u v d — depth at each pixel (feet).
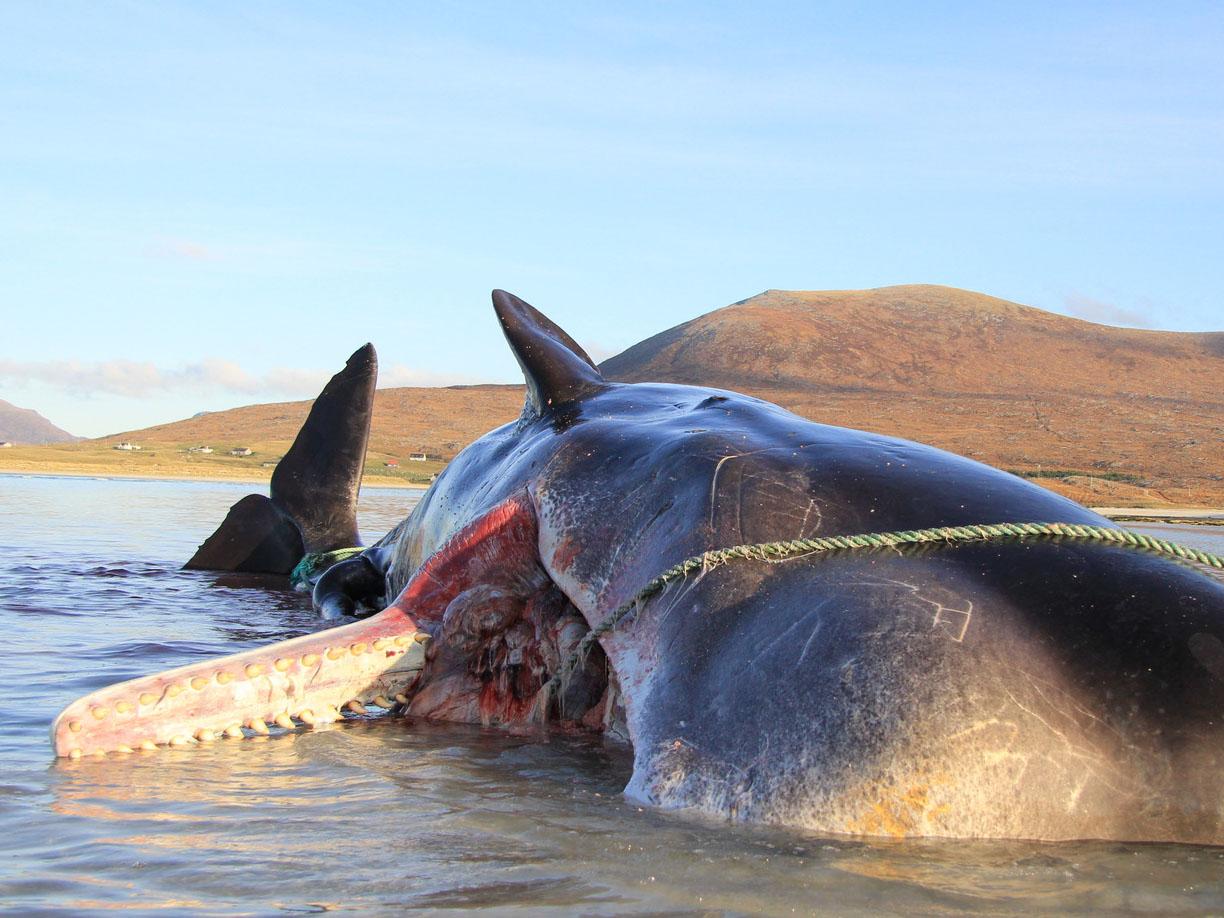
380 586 31.91
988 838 12.17
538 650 18.28
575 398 22.48
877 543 14.70
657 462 17.78
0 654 22.74
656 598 15.62
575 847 11.90
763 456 17.01
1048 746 12.35
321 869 11.25
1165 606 13.23
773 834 12.32
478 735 17.63
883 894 10.64
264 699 17.66
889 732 12.50
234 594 33.78
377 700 18.71
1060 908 10.39
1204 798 12.17
